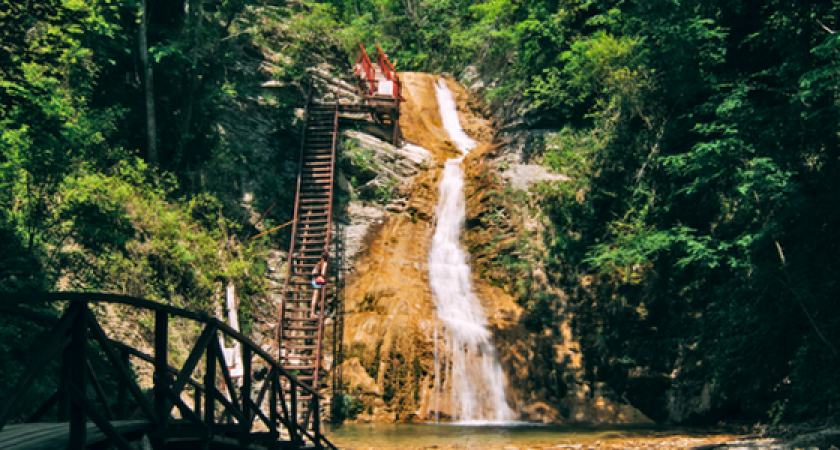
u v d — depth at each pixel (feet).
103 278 58.75
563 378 71.72
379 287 79.05
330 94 99.30
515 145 93.40
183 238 71.87
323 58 102.37
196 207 79.05
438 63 142.10
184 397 56.18
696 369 66.80
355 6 155.43
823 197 56.59
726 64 76.13
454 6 146.82
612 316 73.31
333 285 82.02
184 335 63.52
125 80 81.87
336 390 70.38
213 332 24.29
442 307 77.97
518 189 86.63
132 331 57.77
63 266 55.01
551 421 68.74
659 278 72.43
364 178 90.63
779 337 60.90
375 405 68.90
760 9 72.79
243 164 87.51
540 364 72.33
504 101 108.17
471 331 73.36
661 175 78.79
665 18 70.69
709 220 72.95
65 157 53.57
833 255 56.34
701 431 59.62
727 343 64.95
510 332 74.79
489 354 71.92
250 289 77.15
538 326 76.02
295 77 96.02
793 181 59.98
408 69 145.89
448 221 88.94
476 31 123.24
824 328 54.75
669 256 72.59
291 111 94.84
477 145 107.24
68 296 16.25
